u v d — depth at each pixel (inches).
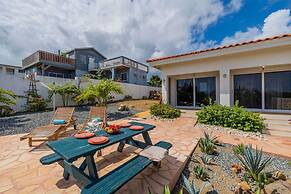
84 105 534.0
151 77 1353.3
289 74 273.3
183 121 302.4
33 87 426.6
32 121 299.0
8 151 160.9
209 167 134.3
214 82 346.9
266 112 282.2
